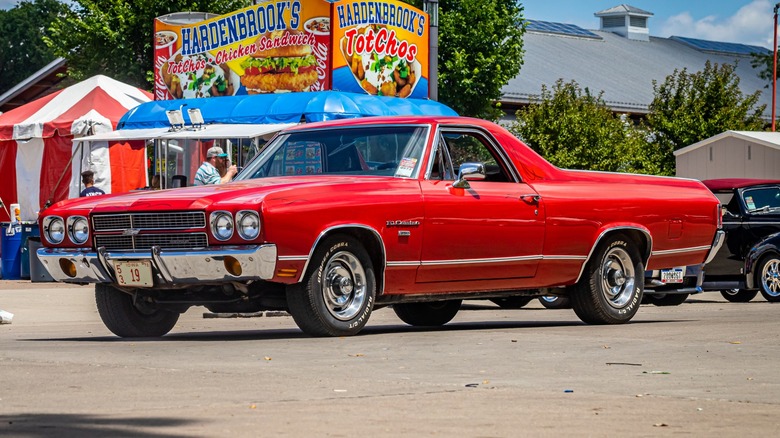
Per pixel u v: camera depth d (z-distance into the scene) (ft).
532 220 33.96
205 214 29.04
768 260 59.36
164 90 76.89
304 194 29.58
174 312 33.53
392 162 32.50
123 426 16.25
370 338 30.40
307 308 30.01
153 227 29.84
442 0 139.03
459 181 32.37
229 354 26.35
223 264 28.86
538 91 174.70
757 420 17.35
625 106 183.01
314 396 19.48
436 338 30.48
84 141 71.26
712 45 249.14
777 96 221.05
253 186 30.27
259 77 71.31
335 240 30.27
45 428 16.08
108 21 122.72
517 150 34.68
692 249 38.47
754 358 25.86
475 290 33.40
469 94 138.21
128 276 30.32
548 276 34.86
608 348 27.81
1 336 34.45
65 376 22.13
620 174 37.27
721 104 140.26
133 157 80.07
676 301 54.80
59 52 126.52
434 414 17.57
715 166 115.14
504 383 21.38
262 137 65.10
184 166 71.36
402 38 72.28
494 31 138.51
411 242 31.40
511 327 35.91
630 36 231.50
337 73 68.18
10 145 80.59
